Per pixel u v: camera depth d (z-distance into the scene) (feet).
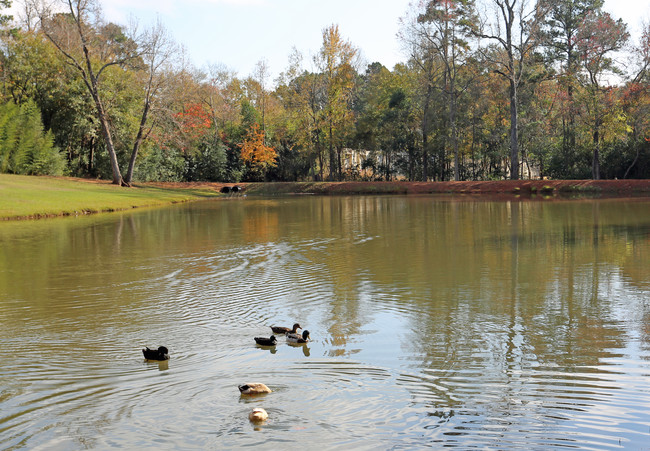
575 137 202.08
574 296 37.27
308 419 19.58
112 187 167.53
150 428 19.17
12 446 18.17
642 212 97.04
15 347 28.30
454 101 200.13
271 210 120.98
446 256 54.13
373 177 257.75
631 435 18.16
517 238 65.82
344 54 216.54
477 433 18.42
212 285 42.80
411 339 28.71
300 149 252.01
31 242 68.95
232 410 20.40
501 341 28.17
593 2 201.67
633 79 173.37
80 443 18.25
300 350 27.22
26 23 200.95
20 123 167.94
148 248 62.80
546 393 21.54
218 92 262.26
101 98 184.03
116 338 29.78
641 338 28.27
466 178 238.89
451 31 189.78
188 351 27.53
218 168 226.58
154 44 174.50
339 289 40.70
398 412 20.03
